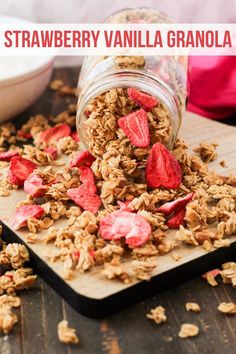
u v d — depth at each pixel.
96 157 0.55
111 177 0.51
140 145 0.52
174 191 0.52
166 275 0.45
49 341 0.42
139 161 0.53
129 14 0.64
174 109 0.53
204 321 0.44
